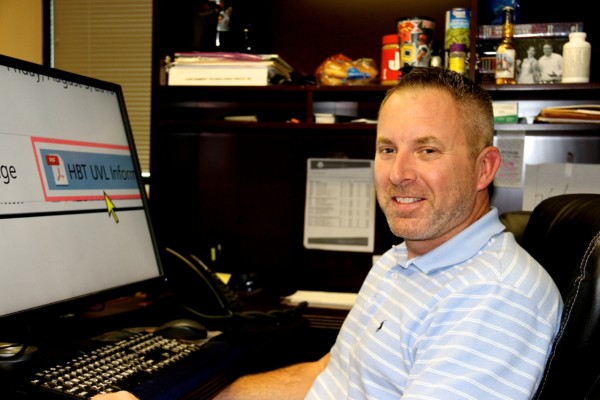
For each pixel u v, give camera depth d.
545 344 1.02
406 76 1.23
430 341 1.08
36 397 0.99
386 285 1.28
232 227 2.52
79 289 1.36
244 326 1.68
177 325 1.44
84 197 1.42
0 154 1.20
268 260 2.50
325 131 2.29
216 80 2.17
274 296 2.15
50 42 2.58
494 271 1.07
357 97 2.30
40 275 1.25
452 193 1.17
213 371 1.23
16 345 1.14
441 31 2.35
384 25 2.39
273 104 2.49
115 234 1.51
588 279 0.97
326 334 2.00
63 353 1.21
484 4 2.15
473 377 0.99
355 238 2.41
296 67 2.46
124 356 1.22
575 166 2.22
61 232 1.33
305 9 2.44
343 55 2.37
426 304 1.12
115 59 2.52
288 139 2.47
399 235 1.21
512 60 2.05
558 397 0.98
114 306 1.76
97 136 1.51
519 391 0.98
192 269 1.76
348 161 2.41
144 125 2.51
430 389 1.00
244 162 2.51
